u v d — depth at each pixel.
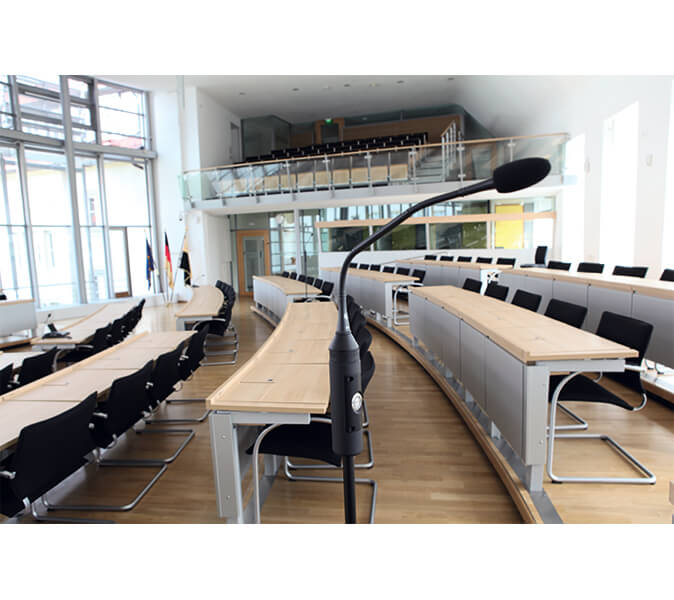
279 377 2.39
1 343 7.00
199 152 12.47
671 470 2.51
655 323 3.55
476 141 10.18
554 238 10.32
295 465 2.87
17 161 9.55
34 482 2.00
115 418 2.59
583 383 2.72
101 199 11.44
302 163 11.40
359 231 12.23
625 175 7.89
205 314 5.57
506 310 3.39
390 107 15.25
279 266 14.01
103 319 5.99
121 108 11.90
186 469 2.95
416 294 4.95
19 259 9.69
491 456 2.75
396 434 3.24
